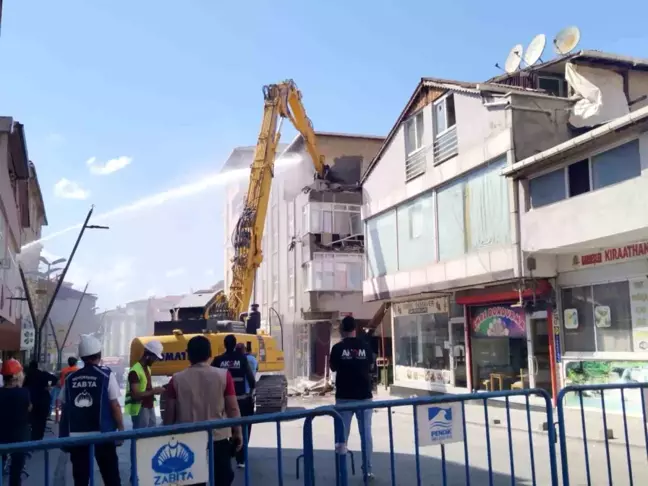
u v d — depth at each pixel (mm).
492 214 14734
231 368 8414
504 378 15492
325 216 28328
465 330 17109
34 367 11242
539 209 13062
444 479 5121
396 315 21359
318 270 27688
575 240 12070
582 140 11586
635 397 11828
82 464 6141
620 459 9336
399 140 19500
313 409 4602
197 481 3986
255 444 11461
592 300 13039
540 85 16344
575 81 14695
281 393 14547
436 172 17109
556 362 13727
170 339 13766
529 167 13203
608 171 11500
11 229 17531
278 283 33875
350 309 27734
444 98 16844
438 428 5121
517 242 13625
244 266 18984
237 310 18359
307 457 5301
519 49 16703
